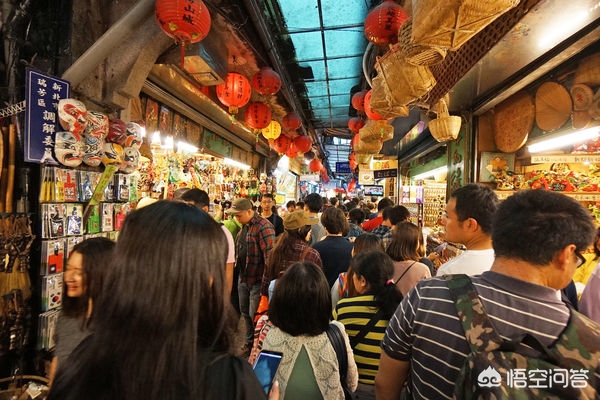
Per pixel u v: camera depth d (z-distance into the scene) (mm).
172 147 4879
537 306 756
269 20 4184
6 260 1866
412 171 8555
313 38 4656
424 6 1354
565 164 3639
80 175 2260
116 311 502
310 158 14336
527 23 2029
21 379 1768
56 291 2088
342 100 7762
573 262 777
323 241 2912
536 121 3098
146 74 2730
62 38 2250
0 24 2053
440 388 812
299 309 1289
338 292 2260
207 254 564
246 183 8336
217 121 5633
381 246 2361
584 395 617
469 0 1205
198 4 2123
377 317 1598
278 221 5141
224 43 3520
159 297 503
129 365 475
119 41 2320
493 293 806
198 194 2555
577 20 1990
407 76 2004
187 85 4016
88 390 474
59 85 2084
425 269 2080
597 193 3098
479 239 1371
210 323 573
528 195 846
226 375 550
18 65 2082
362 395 1574
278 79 3775
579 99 2561
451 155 4465
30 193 2039
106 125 2348
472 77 2893
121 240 554
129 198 2770
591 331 699
